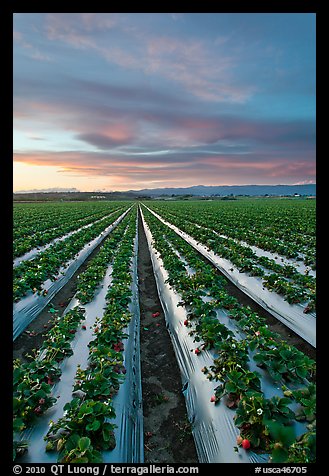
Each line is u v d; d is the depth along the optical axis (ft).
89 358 18.35
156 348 24.86
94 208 179.42
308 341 23.40
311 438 10.96
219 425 14.07
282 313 27.35
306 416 12.75
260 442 12.30
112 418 13.58
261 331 18.65
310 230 59.41
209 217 99.14
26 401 13.56
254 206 168.25
